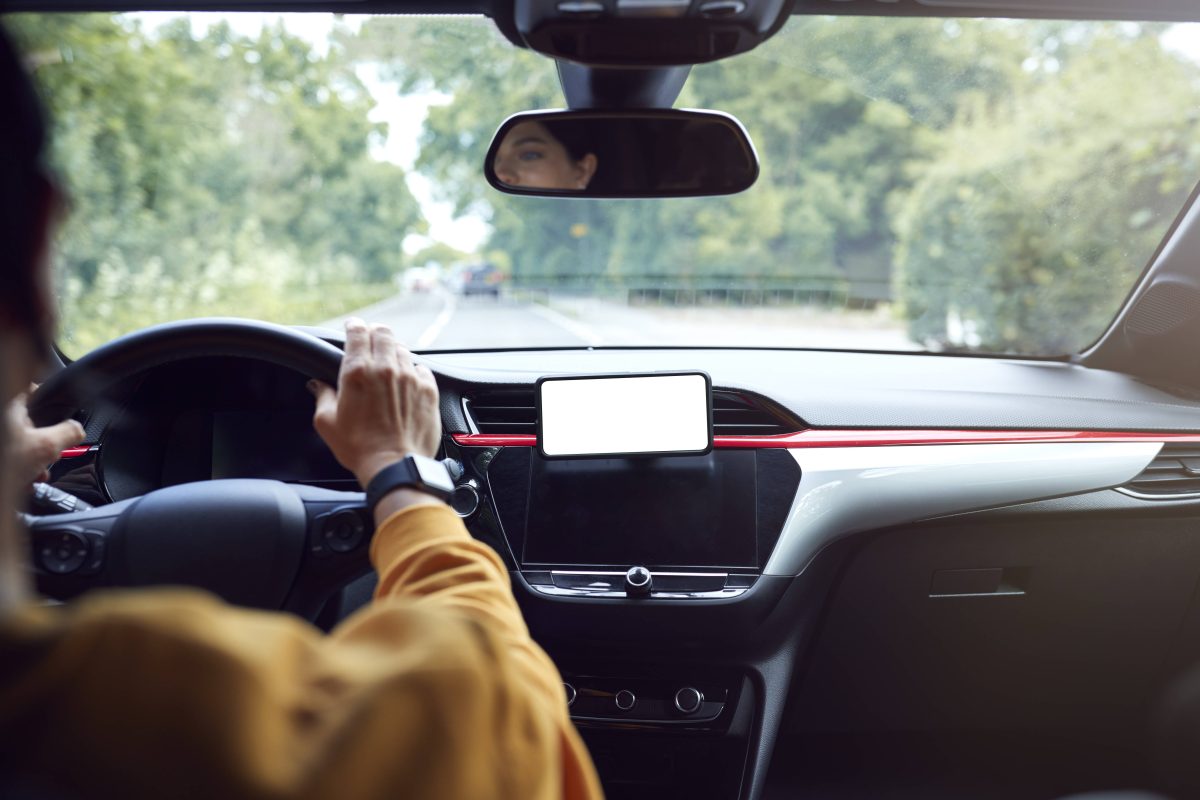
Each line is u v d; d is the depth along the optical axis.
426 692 0.44
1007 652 2.09
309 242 18.89
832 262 29.62
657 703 1.95
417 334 2.83
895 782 2.19
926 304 20.11
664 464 1.95
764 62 28.25
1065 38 9.55
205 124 15.45
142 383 1.67
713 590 1.89
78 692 0.39
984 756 2.28
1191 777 1.03
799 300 23.42
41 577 1.26
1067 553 2.03
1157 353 2.39
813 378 2.27
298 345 1.35
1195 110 5.48
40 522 1.26
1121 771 2.22
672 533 1.93
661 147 2.06
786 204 29.44
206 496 1.31
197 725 0.39
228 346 1.35
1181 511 2.01
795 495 1.92
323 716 0.42
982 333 15.34
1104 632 2.10
